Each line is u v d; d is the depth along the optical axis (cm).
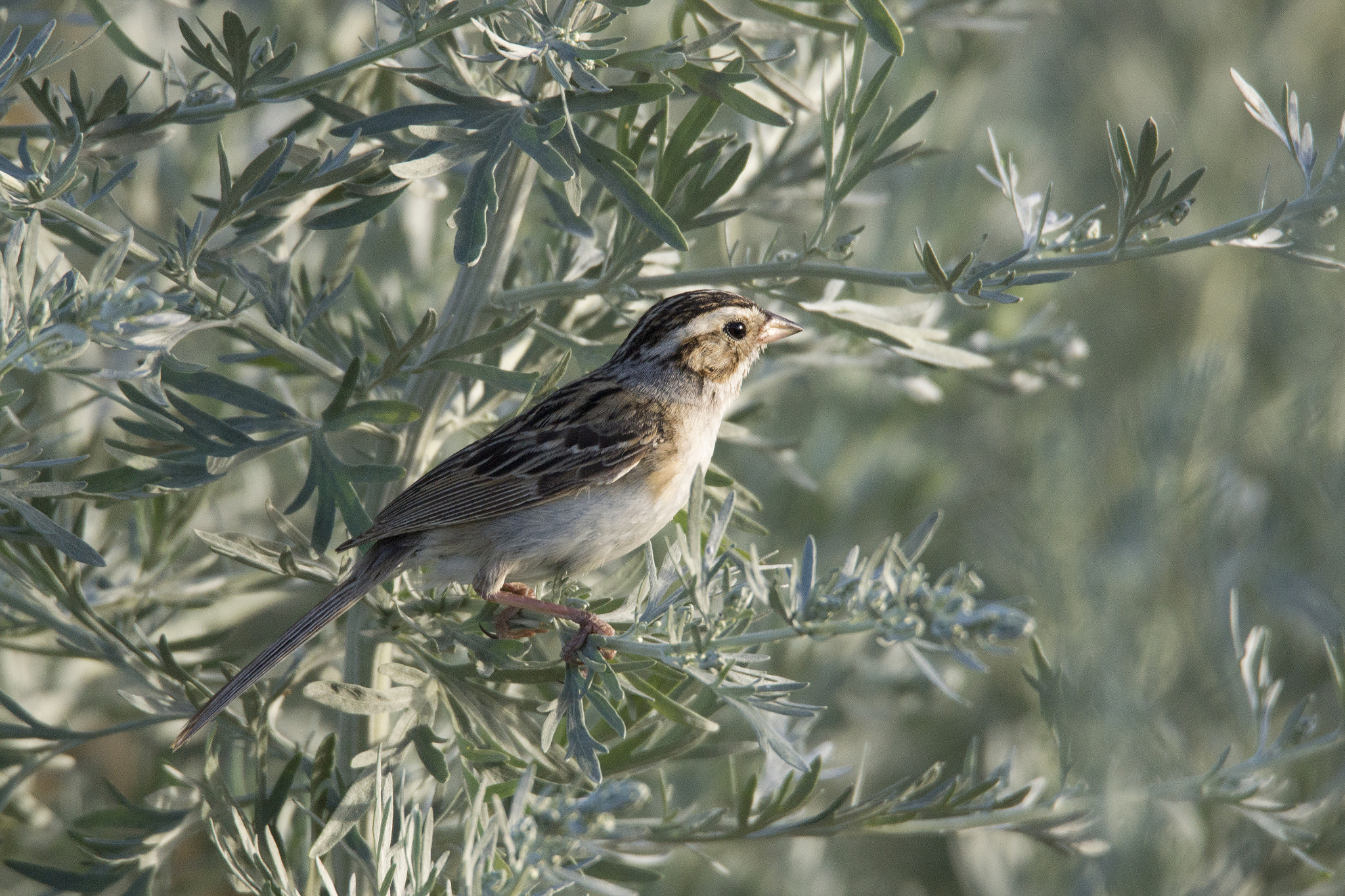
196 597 916
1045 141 1638
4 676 1096
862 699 1322
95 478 698
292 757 777
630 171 696
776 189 1021
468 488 831
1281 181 1455
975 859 1212
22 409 888
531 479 868
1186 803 845
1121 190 698
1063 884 1081
